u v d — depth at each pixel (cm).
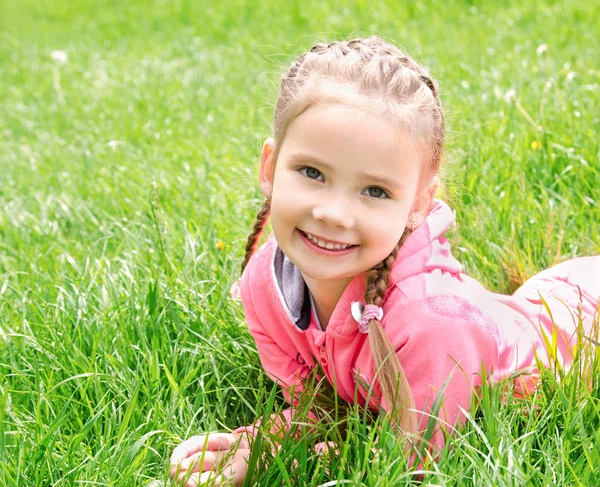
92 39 879
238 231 348
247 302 249
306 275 215
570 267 276
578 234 324
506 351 228
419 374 214
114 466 210
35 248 358
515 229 322
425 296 215
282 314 237
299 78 208
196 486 203
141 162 465
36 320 291
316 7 865
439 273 223
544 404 217
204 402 247
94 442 229
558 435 207
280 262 239
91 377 246
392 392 207
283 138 209
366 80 204
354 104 199
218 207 378
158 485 207
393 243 206
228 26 870
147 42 850
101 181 432
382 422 201
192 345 265
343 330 222
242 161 448
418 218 220
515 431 210
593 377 226
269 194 231
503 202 344
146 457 220
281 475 200
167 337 269
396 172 201
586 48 595
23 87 697
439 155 221
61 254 346
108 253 353
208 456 214
